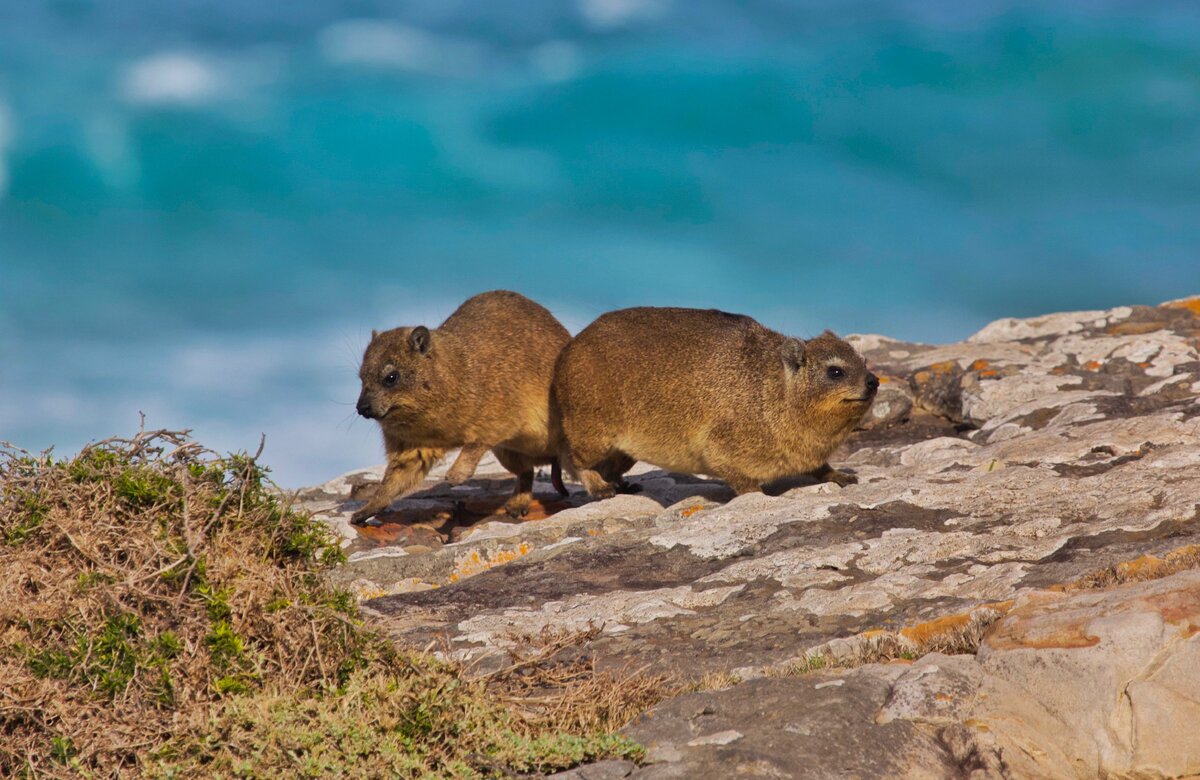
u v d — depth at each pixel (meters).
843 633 21.62
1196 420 31.69
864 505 28.47
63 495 19.50
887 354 55.81
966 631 19.81
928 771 16.00
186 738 17.06
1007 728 16.81
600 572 27.25
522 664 20.55
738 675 19.98
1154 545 23.06
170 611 18.64
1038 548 24.39
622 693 19.08
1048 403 38.84
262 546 19.70
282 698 17.20
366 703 17.52
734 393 34.28
